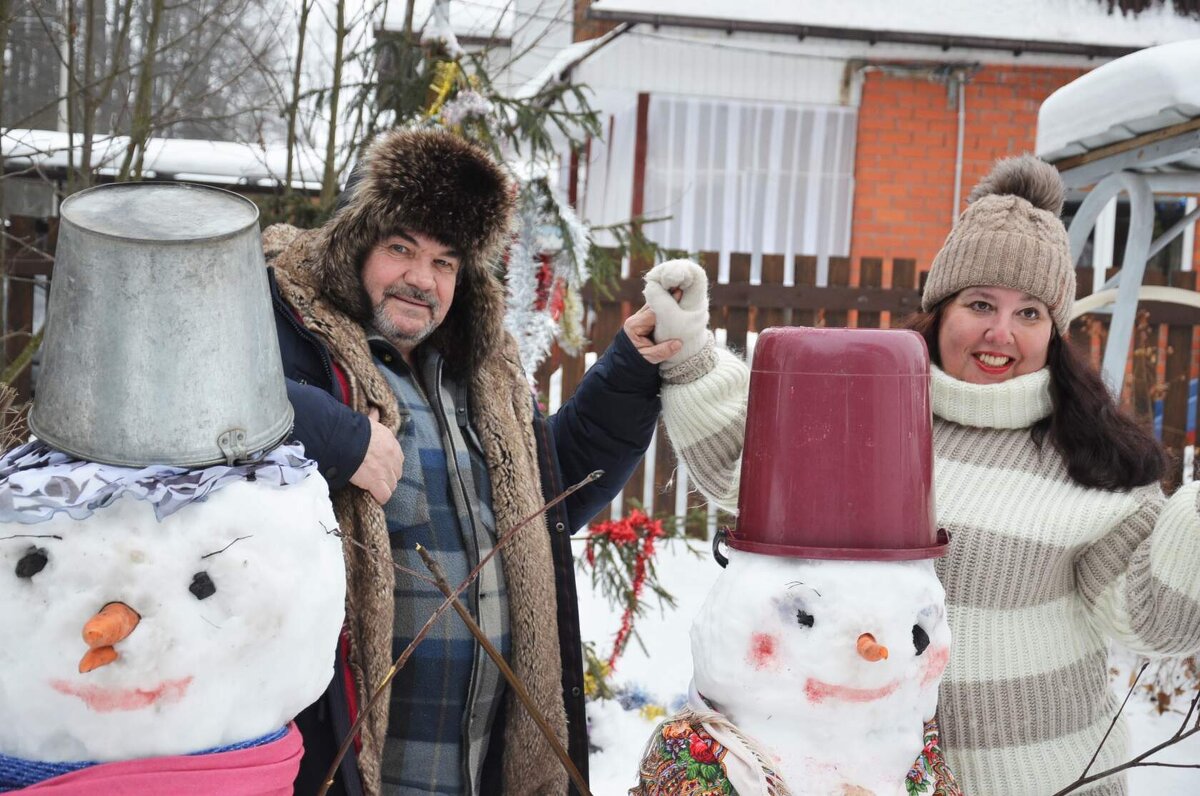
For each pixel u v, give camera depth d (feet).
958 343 6.68
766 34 23.54
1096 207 13.87
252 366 4.43
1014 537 6.29
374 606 6.04
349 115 13.20
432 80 11.80
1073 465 6.39
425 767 6.55
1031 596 6.33
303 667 4.39
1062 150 13.74
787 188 26.43
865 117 25.89
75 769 4.03
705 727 5.20
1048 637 6.37
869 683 4.90
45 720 3.99
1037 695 6.30
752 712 5.08
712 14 22.98
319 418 5.83
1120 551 6.35
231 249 4.30
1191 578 5.84
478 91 11.49
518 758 6.87
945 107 25.96
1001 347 6.55
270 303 4.67
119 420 4.17
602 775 11.57
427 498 6.68
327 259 6.71
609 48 24.54
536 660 6.87
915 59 25.50
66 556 3.96
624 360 7.09
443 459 6.86
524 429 7.34
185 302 4.18
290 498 4.37
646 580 12.25
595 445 7.51
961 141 25.99
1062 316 6.63
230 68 16.44
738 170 26.32
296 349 6.51
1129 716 13.39
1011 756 6.26
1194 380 20.76
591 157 26.32
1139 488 6.42
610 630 14.64
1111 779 6.43
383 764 6.54
